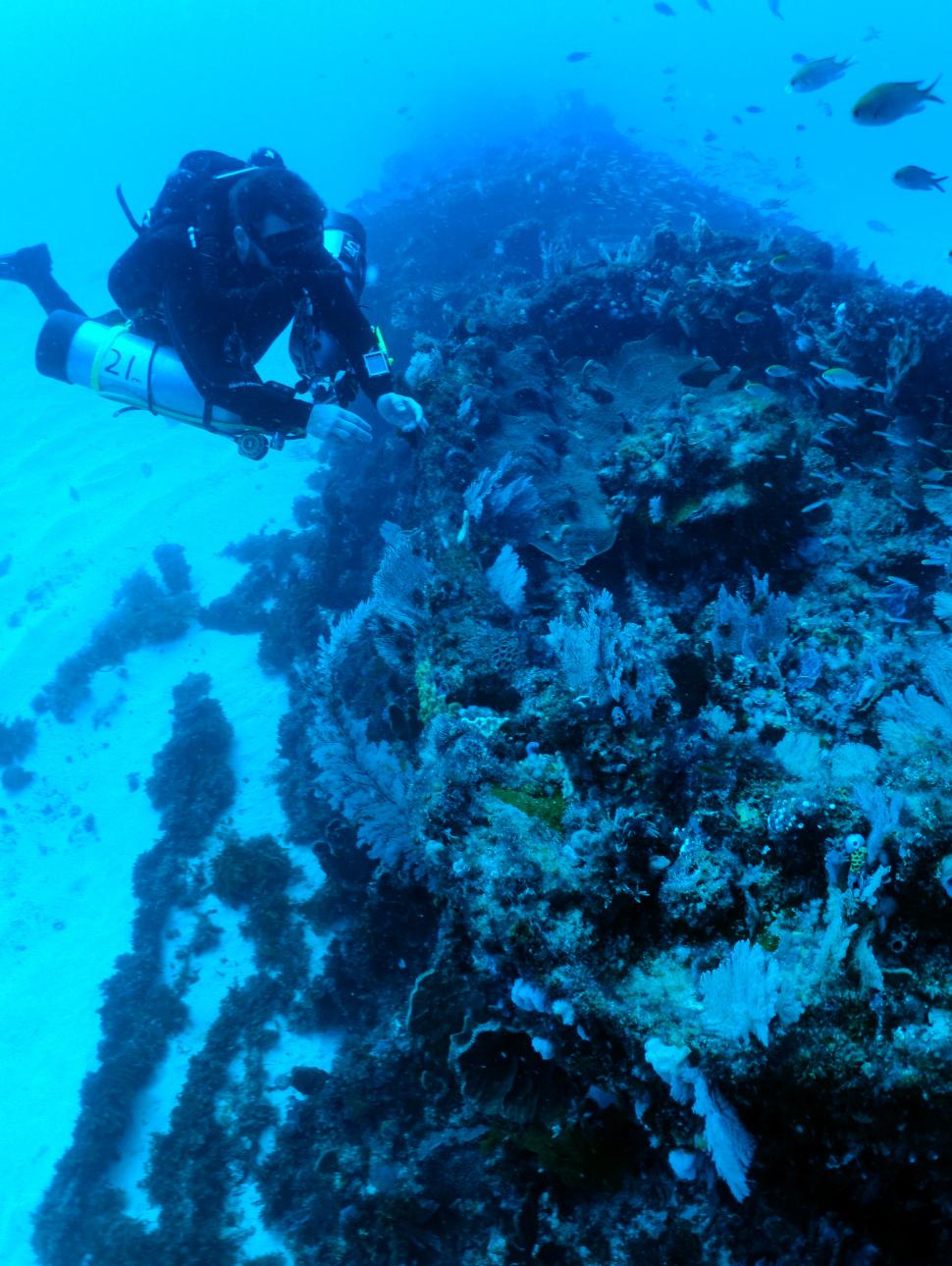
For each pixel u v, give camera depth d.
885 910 1.82
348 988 5.66
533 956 2.19
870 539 4.02
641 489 3.92
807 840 2.03
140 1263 5.11
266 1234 4.95
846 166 38.88
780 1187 1.97
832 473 4.69
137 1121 6.10
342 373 3.70
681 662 3.09
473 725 2.93
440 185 18.98
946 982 1.72
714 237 7.10
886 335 5.09
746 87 53.31
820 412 5.29
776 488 3.77
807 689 2.93
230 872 7.05
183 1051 6.36
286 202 3.34
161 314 3.58
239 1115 5.59
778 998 1.74
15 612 11.87
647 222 16.91
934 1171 1.71
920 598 3.65
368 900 5.20
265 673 9.43
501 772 2.66
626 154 22.19
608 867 2.21
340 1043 5.78
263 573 10.74
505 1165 3.15
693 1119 1.93
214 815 7.91
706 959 2.03
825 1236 2.00
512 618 3.60
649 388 5.71
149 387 3.42
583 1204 2.77
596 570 4.14
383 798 3.64
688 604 3.89
